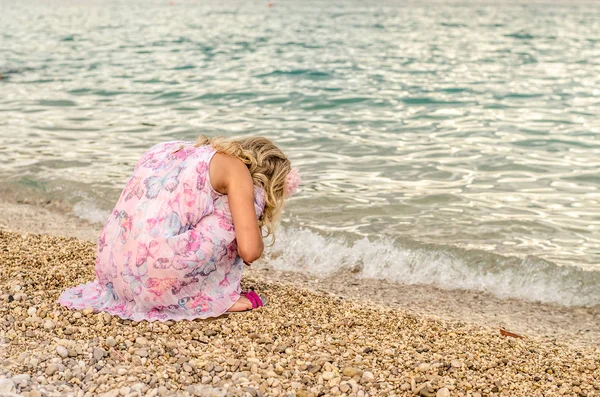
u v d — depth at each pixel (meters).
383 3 54.19
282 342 4.12
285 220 7.20
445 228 7.03
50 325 4.05
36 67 18.81
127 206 4.32
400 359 4.00
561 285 5.92
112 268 4.33
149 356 3.80
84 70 18.31
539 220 7.28
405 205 7.70
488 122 12.00
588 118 12.33
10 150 9.87
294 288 5.35
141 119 12.17
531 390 3.75
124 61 20.20
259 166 4.30
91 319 4.20
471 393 3.64
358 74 17.59
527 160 9.55
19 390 3.29
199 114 12.63
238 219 4.17
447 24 33.62
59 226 7.17
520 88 15.57
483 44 24.81
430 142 10.57
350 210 7.52
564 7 49.00
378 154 9.84
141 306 4.30
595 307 5.61
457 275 6.14
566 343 4.79
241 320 4.39
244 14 41.50
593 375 4.03
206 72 17.95
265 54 21.66
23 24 33.75
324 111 12.99
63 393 3.32
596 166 9.27
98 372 3.56
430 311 5.37
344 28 31.11
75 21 36.09
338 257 6.45
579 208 7.66
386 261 6.37
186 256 4.21
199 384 3.53
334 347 4.11
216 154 4.25
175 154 4.36
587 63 19.73
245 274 6.03
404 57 21.06
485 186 8.41
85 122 11.85
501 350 4.32
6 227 6.98
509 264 6.23
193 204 4.21
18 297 4.39
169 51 22.62
